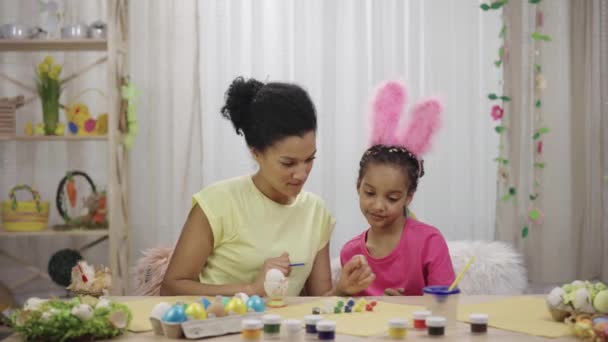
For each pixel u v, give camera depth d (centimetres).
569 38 313
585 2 313
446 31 317
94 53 323
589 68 314
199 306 114
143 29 315
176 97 312
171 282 162
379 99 188
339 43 317
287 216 171
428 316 115
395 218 183
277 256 167
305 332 114
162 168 316
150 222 318
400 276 185
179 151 313
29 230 298
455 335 112
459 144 318
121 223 307
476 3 316
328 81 312
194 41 311
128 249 314
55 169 323
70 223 307
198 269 166
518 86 311
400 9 314
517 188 313
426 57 317
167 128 315
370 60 317
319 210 178
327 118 312
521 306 134
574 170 316
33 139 297
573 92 314
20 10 320
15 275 320
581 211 316
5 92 323
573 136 315
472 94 317
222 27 315
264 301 140
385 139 187
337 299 143
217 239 165
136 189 317
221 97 317
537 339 109
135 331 117
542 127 311
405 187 180
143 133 317
